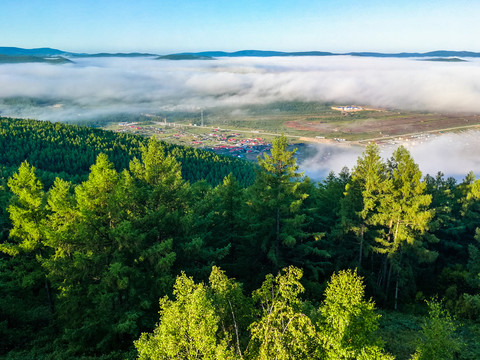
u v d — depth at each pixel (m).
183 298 11.44
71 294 17.73
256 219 24.72
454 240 39.94
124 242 16.78
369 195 26.97
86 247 17.19
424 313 28.67
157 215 19.19
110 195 17.39
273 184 24.34
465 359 20.05
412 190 26.30
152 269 18.16
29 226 20.34
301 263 25.69
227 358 10.16
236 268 25.53
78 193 18.22
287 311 12.03
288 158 23.91
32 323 21.22
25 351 17.91
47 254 22.56
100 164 17.97
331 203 33.06
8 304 21.67
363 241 28.64
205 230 24.12
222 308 12.41
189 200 24.64
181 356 10.71
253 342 11.89
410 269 29.67
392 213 26.53
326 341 11.74
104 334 17.61
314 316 14.46
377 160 27.91
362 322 12.51
